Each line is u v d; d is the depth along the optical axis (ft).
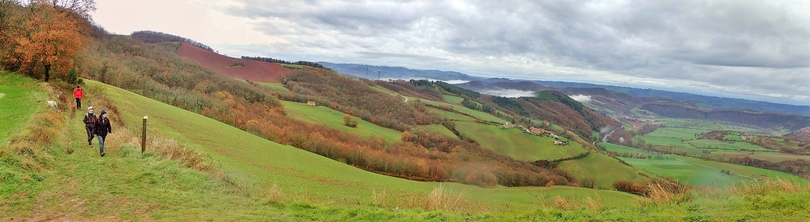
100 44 356.79
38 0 138.51
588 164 333.62
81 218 32.14
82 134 68.80
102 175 44.98
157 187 41.98
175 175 46.83
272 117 293.23
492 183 218.38
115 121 95.30
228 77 460.14
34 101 90.07
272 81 535.60
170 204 36.45
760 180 38.17
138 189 40.63
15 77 125.70
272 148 150.00
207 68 479.82
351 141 265.34
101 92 142.61
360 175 140.36
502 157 333.01
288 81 542.16
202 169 52.65
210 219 32.32
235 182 49.70
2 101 89.56
